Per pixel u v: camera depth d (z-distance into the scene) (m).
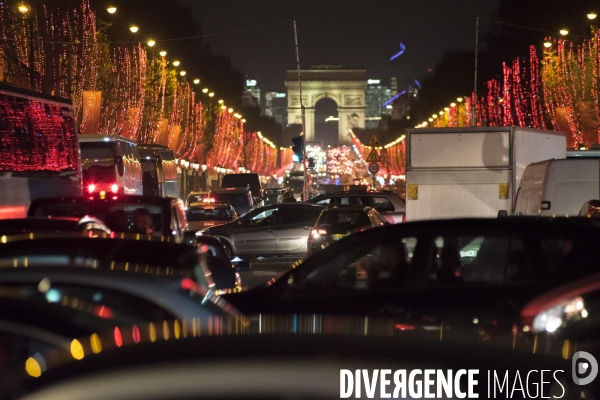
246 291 13.71
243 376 4.18
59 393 4.34
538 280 11.92
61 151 32.72
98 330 8.24
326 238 34.91
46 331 7.98
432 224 13.15
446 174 33.50
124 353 4.51
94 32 71.44
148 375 4.29
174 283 9.03
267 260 41.28
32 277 8.77
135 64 91.19
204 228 44.91
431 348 4.46
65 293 8.73
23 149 28.78
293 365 4.21
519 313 11.37
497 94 116.69
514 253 12.37
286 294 13.46
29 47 61.72
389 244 13.33
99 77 76.44
